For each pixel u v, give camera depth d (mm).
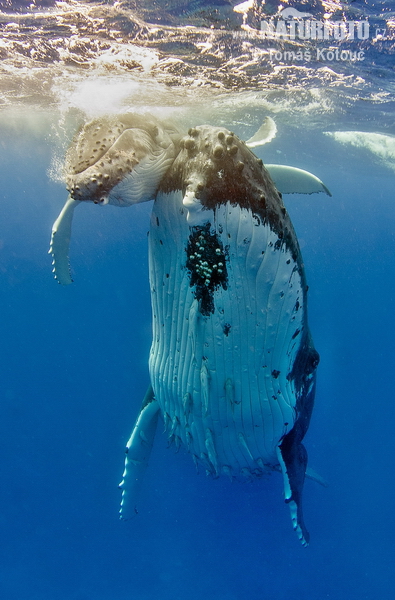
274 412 4547
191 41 9023
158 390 4844
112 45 9297
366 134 16391
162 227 3727
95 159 3117
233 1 7551
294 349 4465
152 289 4285
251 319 3877
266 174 3535
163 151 3432
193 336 3980
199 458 5285
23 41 9320
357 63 10086
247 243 3447
